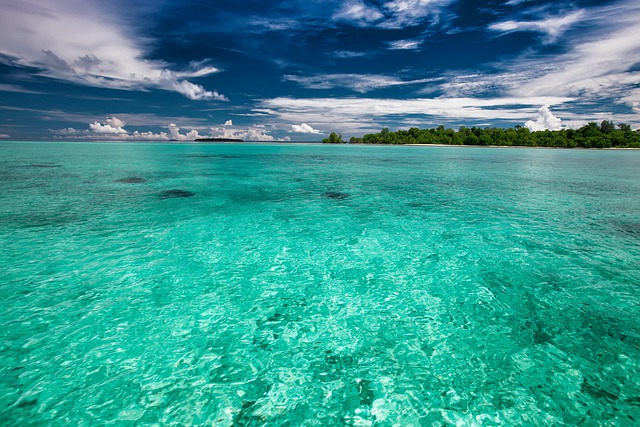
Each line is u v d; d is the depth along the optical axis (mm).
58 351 3893
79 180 16641
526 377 3545
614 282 5734
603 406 3164
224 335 4301
